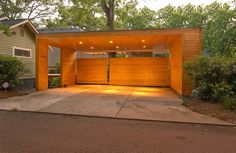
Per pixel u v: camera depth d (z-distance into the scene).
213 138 4.12
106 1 16.25
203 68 7.65
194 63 8.07
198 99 7.86
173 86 12.03
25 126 4.72
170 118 5.59
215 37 22.19
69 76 14.90
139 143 3.78
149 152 3.39
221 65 7.34
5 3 19.88
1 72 9.82
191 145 3.72
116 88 13.00
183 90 9.14
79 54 18.48
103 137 4.07
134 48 14.92
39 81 11.28
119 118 5.61
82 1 16.84
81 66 15.97
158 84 14.49
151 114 6.01
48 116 5.77
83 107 6.83
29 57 13.52
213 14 24.27
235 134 4.41
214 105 6.93
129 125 4.98
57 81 13.84
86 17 19.22
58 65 19.16
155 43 12.58
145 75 14.73
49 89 11.92
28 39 13.52
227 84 7.31
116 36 10.22
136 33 9.89
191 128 4.82
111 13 16.50
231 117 5.62
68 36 10.67
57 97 8.77
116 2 17.62
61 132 4.33
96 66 15.67
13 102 7.54
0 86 9.86
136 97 9.09
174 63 11.63
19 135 4.08
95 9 19.23
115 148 3.53
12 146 3.52
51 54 21.45
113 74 15.32
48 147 3.51
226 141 3.96
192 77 8.22
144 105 7.29
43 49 11.66
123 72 15.12
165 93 10.66
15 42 12.24
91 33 10.41
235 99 6.54
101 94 9.92
